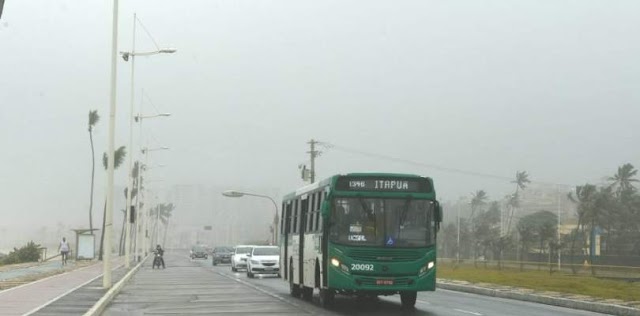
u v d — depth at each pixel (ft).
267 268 140.26
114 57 97.60
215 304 76.23
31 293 82.17
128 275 130.62
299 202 83.97
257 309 69.87
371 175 65.10
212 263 255.09
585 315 64.44
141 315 64.34
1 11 35.91
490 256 236.02
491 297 88.94
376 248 63.31
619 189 254.27
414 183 65.31
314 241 71.97
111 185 95.71
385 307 71.61
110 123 96.63
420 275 63.57
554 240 189.98
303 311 67.46
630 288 90.38
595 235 210.18
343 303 76.89
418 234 64.23
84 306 65.77
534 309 70.64
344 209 64.44
